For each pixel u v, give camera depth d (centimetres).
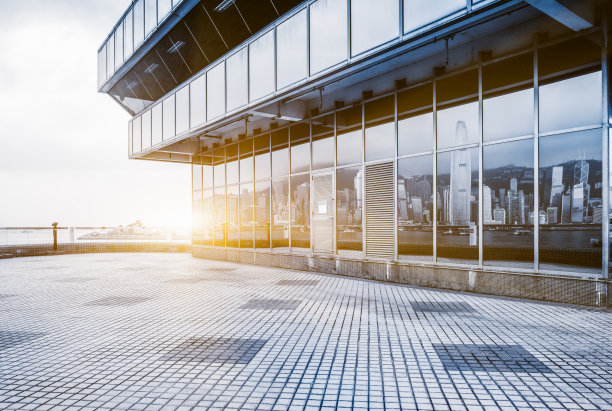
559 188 698
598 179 651
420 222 917
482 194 804
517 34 711
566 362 409
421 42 711
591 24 632
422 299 749
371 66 821
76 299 789
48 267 1373
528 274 730
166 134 1590
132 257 1775
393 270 965
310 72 916
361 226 1057
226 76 1233
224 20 1300
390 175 985
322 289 877
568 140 690
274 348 466
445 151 873
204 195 1748
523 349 452
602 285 642
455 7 619
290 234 1290
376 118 1023
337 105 1130
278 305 709
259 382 365
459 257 841
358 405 315
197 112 1386
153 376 383
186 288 906
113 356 445
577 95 680
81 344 492
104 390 350
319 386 354
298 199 1262
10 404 323
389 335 513
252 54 1116
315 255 1187
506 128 775
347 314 635
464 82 845
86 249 2006
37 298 805
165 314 650
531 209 732
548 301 704
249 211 1475
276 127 1351
